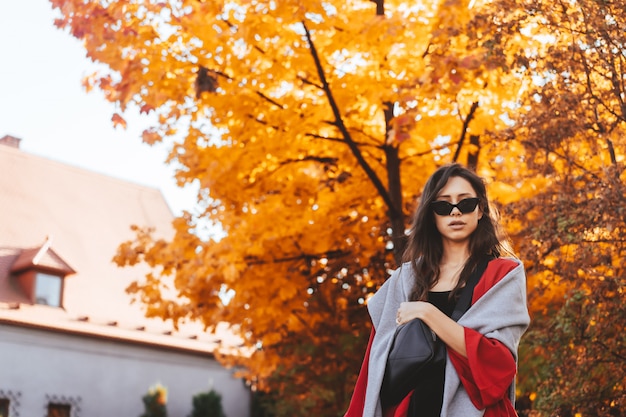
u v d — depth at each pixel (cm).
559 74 746
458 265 306
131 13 887
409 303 288
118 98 898
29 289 2566
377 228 1040
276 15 828
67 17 883
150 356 2759
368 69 884
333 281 1109
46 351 2506
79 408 2539
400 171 987
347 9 882
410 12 831
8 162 3020
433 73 805
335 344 1151
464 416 273
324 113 903
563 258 754
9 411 2389
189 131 949
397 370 282
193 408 2755
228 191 958
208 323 1052
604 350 731
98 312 2698
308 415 1423
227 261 944
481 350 275
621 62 732
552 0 741
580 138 775
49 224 2894
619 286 695
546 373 764
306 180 990
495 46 751
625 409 743
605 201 695
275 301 1034
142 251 1045
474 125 910
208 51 891
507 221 803
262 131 925
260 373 1304
